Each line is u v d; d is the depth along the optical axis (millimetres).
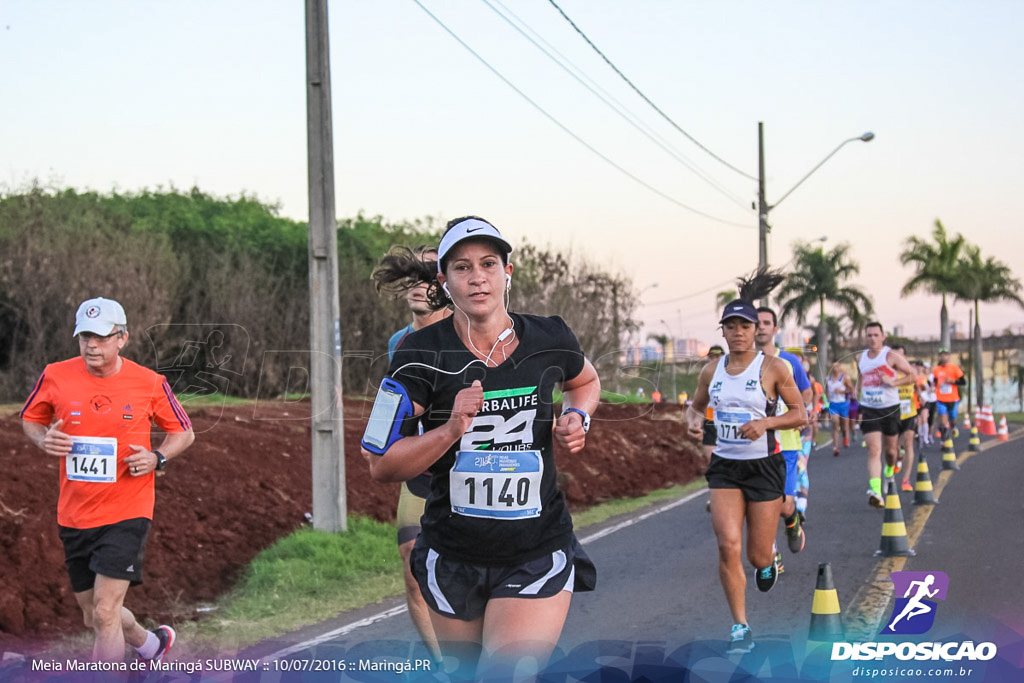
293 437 11633
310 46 8930
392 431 3301
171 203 21781
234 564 7855
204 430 10234
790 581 7176
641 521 10836
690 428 6219
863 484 13062
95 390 4684
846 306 43938
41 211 14641
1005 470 14586
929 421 21297
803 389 7668
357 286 18891
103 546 4629
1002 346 58281
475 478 3314
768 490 5562
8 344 13102
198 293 17562
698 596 6820
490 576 3389
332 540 8359
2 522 6629
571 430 3367
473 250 3271
